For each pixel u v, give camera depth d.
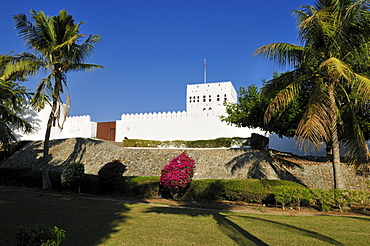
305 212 10.68
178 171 13.41
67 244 5.82
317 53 11.09
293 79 12.13
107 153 22.95
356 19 9.85
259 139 19.75
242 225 7.83
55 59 15.70
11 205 10.57
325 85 11.14
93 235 6.56
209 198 13.29
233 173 17.36
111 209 10.25
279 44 11.45
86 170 21.27
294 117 15.47
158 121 32.03
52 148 25.86
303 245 5.95
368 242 6.15
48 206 10.53
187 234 6.77
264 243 6.08
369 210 11.05
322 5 10.73
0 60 14.76
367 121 14.52
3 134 12.16
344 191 10.84
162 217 8.88
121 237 6.42
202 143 25.78
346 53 11.01
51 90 15.79
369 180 14.84
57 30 15.79
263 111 16.88
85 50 16.64
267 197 12.21
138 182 14.56
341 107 13.07
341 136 13.30
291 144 23.38
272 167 17.11
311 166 16.83
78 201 12.11
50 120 16.62
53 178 16.45
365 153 11.02
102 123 35.84
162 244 5.93
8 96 13.72
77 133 36.00
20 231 4.62
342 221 8.59
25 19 15.14
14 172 18.27
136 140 27.34
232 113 19.38
